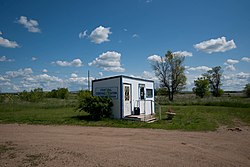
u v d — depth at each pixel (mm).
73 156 7195
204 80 56406
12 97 41969
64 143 9109
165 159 6820
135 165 6277
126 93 17406
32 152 7738
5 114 21141
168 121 15719
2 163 6590
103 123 14930
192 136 10352
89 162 6570
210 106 32562
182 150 7824
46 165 6363
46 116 19078
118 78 17016
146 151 7727
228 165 6270
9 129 12914
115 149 8039
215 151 7691
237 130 11969
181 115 19656
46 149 8125
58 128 13172
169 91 52656
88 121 15812
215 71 63250
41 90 42031
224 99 40469
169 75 52500
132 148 8164
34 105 31453
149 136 10422
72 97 60406
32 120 16625
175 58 52531
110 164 6375
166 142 9117
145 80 20281
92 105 16281
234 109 25844
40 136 10703
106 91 17656
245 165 6273
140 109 18969
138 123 14766
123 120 16203
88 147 8375
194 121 15492
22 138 10242
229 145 8539
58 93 55750
